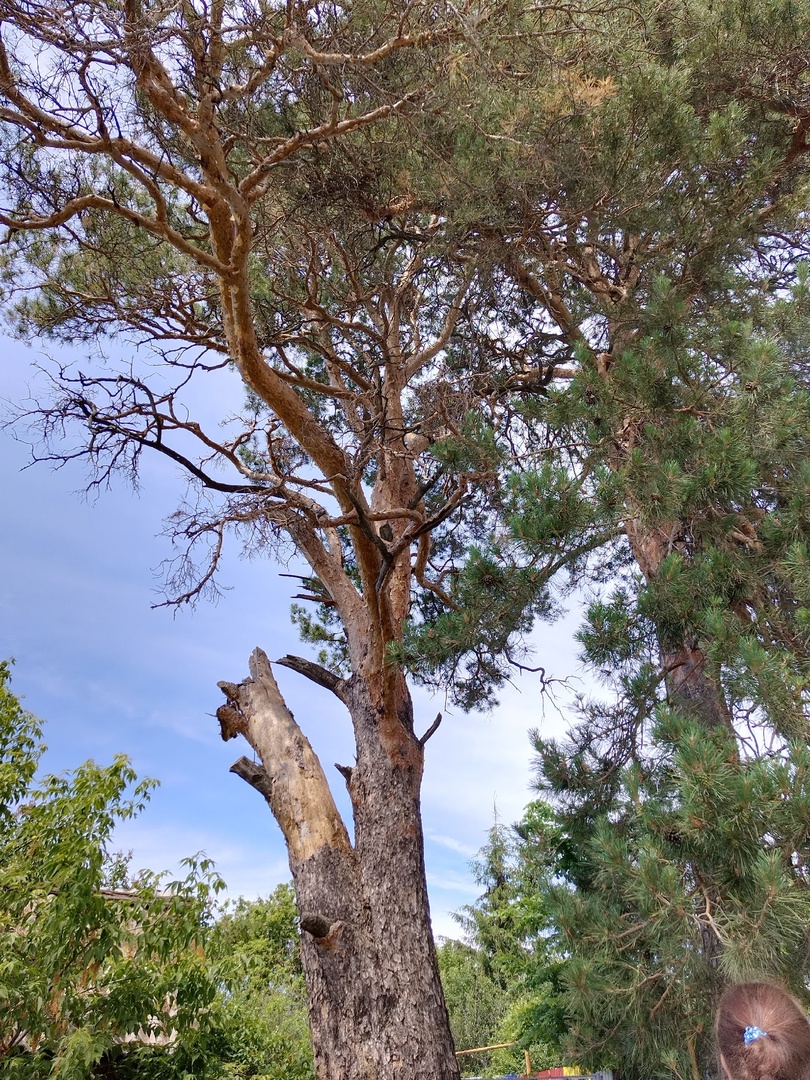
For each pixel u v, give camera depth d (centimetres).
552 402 644
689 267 736
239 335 652
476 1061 1827
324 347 873
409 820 735
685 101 741
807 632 534
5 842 701
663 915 455
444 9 539
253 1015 986
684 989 479
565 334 869
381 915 680
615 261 811
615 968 511
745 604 604
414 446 941
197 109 566
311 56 548
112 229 773
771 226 802
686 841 479
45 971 584
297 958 1612
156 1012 645
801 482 573
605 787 652
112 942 606
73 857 610
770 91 760
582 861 643
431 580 970
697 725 483
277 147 654
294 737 791
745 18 729
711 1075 492
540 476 563
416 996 647
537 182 675
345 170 682
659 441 599
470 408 710
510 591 596
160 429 680
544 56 599
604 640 598
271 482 821
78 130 550
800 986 427
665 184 725
